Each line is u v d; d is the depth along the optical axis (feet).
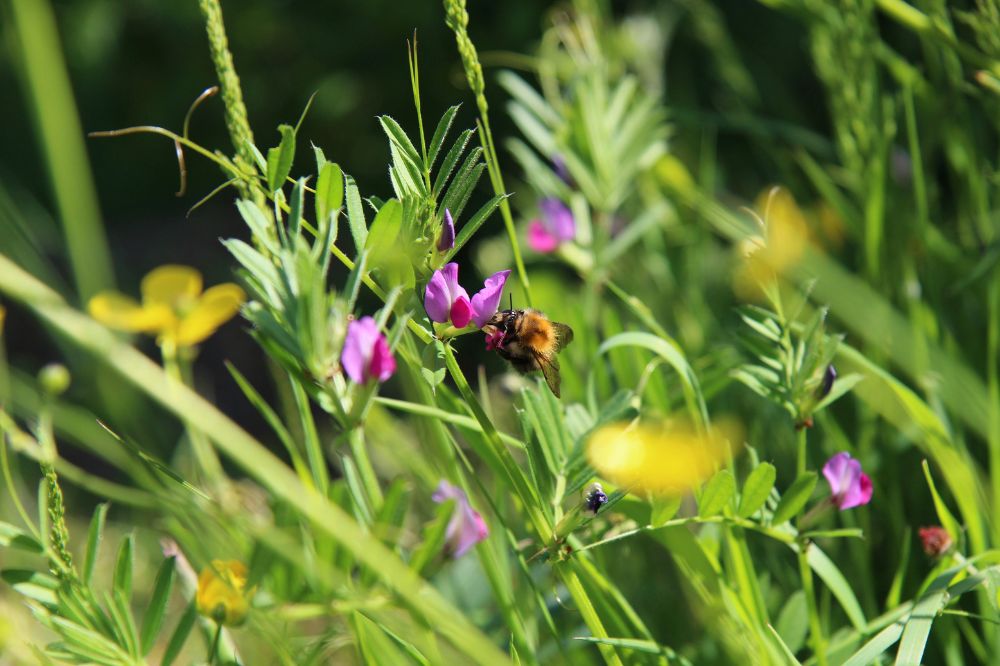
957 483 1.75
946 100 2.01
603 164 2.03
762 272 1.73
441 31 4.48
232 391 4.37
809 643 1.73
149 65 5.12
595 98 2.05
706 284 2.23
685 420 1.79
